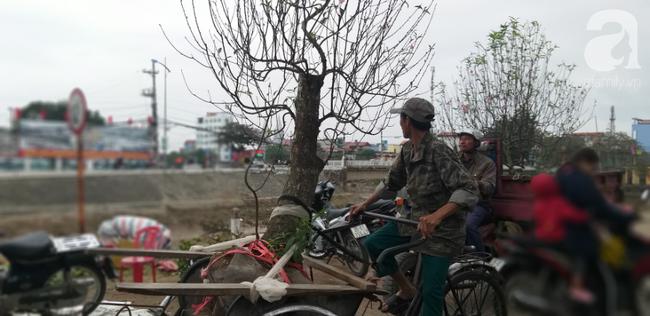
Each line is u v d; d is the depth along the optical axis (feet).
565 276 7.74
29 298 9.52
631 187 12.24
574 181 7.69
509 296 9.26
